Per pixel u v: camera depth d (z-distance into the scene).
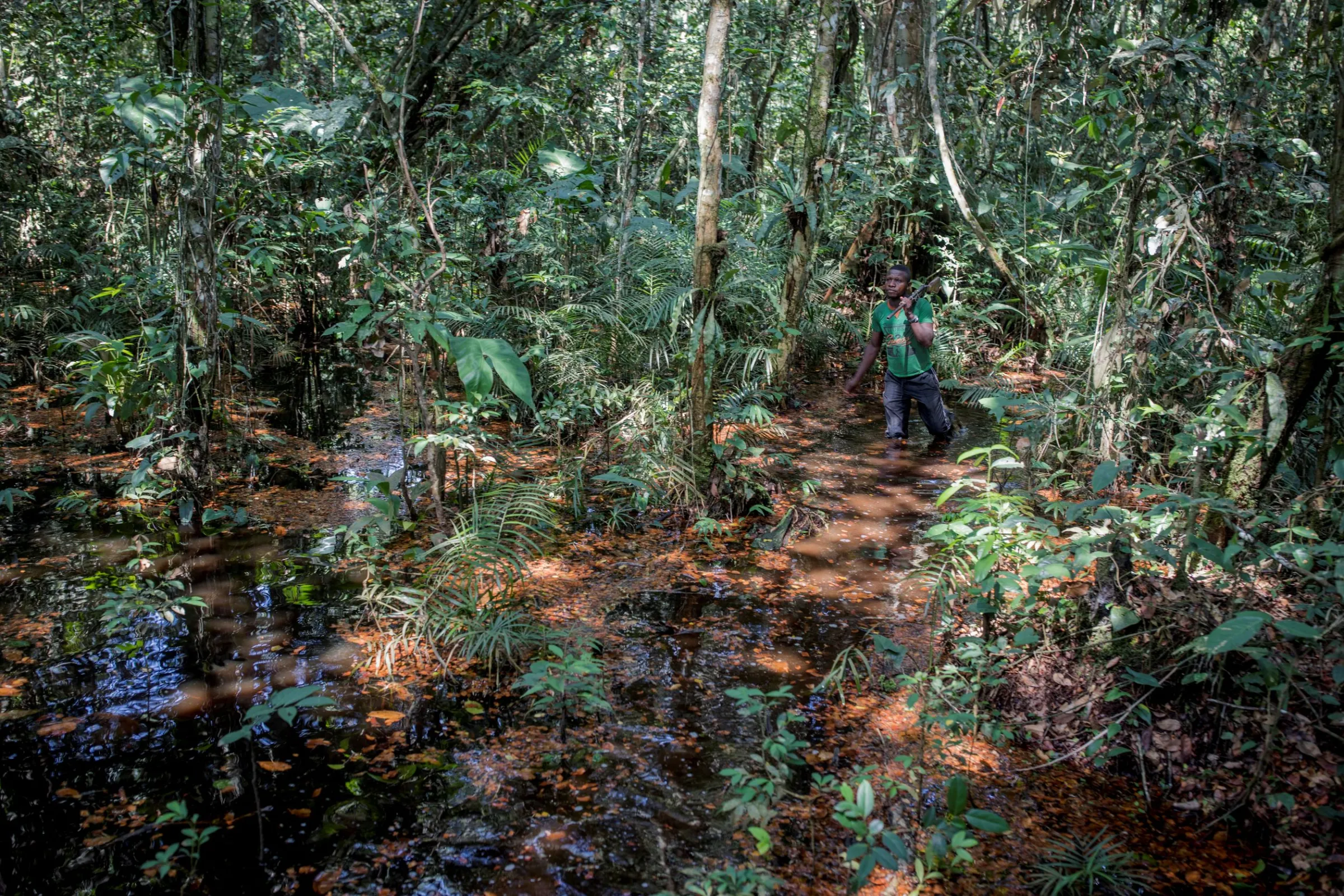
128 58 11.23
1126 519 3.26
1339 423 3.75
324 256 10.01
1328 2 5.04
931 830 2.59
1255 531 3.39
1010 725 3.12
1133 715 2.99
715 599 4.10
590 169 7.14
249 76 9.86
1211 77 5.34
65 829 2.55
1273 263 5.89
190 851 2.44
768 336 7.57
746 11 10.44
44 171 11.74
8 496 4.70
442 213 7.66
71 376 7.22
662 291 6.99
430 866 2.45
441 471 4.48
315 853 2.48
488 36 9.81
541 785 2.79
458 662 3.53
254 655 3.51
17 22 10.88
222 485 5.37
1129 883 2.42
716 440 6.29
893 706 3.25
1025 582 3.79
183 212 4.92
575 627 3.79
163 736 2.99
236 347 8.59
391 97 4.41
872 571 4.42
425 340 4.65
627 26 9.45
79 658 3.44
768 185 7.79
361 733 3.04
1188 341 4.76
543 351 6.62
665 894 2.35
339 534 4.71
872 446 6.58
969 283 10.12
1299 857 2.50
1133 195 4.95
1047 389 5.31
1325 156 6.55
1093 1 8.30
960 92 10.18
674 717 3.16
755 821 2.63
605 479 5.09
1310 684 2.87
